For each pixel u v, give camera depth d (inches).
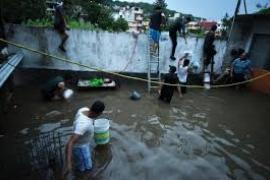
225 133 269.3
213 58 441.1
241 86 439.5
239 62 418.3
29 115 271.0
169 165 202.8
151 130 261.3
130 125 268.4
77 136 156.8
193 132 264.7
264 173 204.4
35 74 390.6
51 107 296.0
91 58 403.2
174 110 321.1
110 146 222.4
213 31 413.4
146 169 195.2
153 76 432.1
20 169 180.2
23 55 367.2
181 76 375.9
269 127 294.0
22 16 370.6
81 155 176.1
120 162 200.8
